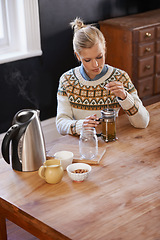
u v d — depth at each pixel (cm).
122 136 209
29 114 183
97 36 213
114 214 146
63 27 375
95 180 169
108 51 402
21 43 359
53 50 374
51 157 188
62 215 146
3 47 353
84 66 222
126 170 176
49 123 388
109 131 201
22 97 361
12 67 346
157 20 393
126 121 228
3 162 189
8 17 348
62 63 385
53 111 390
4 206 159
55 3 362
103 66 222
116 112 235
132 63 386
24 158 177
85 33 212
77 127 212
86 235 135
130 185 164
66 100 240
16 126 176
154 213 146
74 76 238
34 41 356
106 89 215
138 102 220
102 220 142
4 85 345
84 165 175
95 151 183
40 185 167
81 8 382
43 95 378
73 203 153
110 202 153
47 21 362
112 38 393
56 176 165
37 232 148
